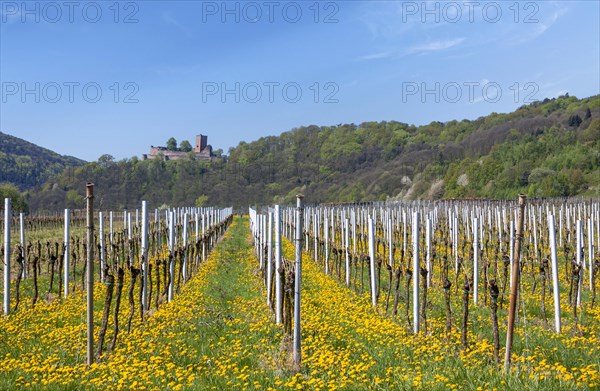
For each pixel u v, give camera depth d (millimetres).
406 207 44812
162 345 10656
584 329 11641
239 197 127688
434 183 102750
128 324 11977
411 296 16391
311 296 16672
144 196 119688
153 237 26844
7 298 13953
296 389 7961
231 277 22125
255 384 8172
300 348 9531
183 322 12773
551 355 9617
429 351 9562
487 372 8297
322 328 11555
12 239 34156
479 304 15656
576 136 99875
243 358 9695
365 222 35062
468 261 23078
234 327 12398
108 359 9820
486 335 11344
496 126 139625
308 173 147875
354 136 168875
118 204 108375
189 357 9977
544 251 26188
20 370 9016
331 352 9523
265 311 14367
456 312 14203
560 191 71500
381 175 126812
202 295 17141
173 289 17391
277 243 12898
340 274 20609
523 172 84125
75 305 14562
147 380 8469
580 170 78125
